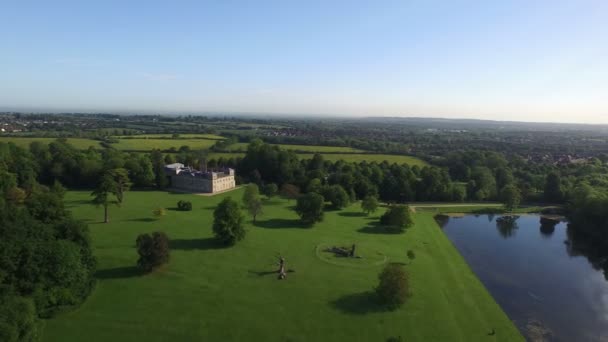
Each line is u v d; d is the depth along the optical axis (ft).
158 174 638.94
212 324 230.07
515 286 322.96
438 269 336.49
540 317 272.10
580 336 249.75
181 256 332.39
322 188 573.33
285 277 299.79
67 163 636.89
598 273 357.61
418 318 248.52
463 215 577.43
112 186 429.38
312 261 336.49
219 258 332.60
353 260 342.64
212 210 505.66
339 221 479.82
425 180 650.43
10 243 221.25
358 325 236.84
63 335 211.20
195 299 258.78
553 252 415.44
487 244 437.99
